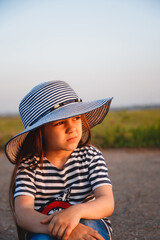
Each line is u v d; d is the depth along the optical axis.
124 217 2.47
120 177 3.90
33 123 1.42
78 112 1.32
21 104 1.51
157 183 3.55
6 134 6.96
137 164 4.75
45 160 1.45
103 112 1.70
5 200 3.07
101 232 1.33
